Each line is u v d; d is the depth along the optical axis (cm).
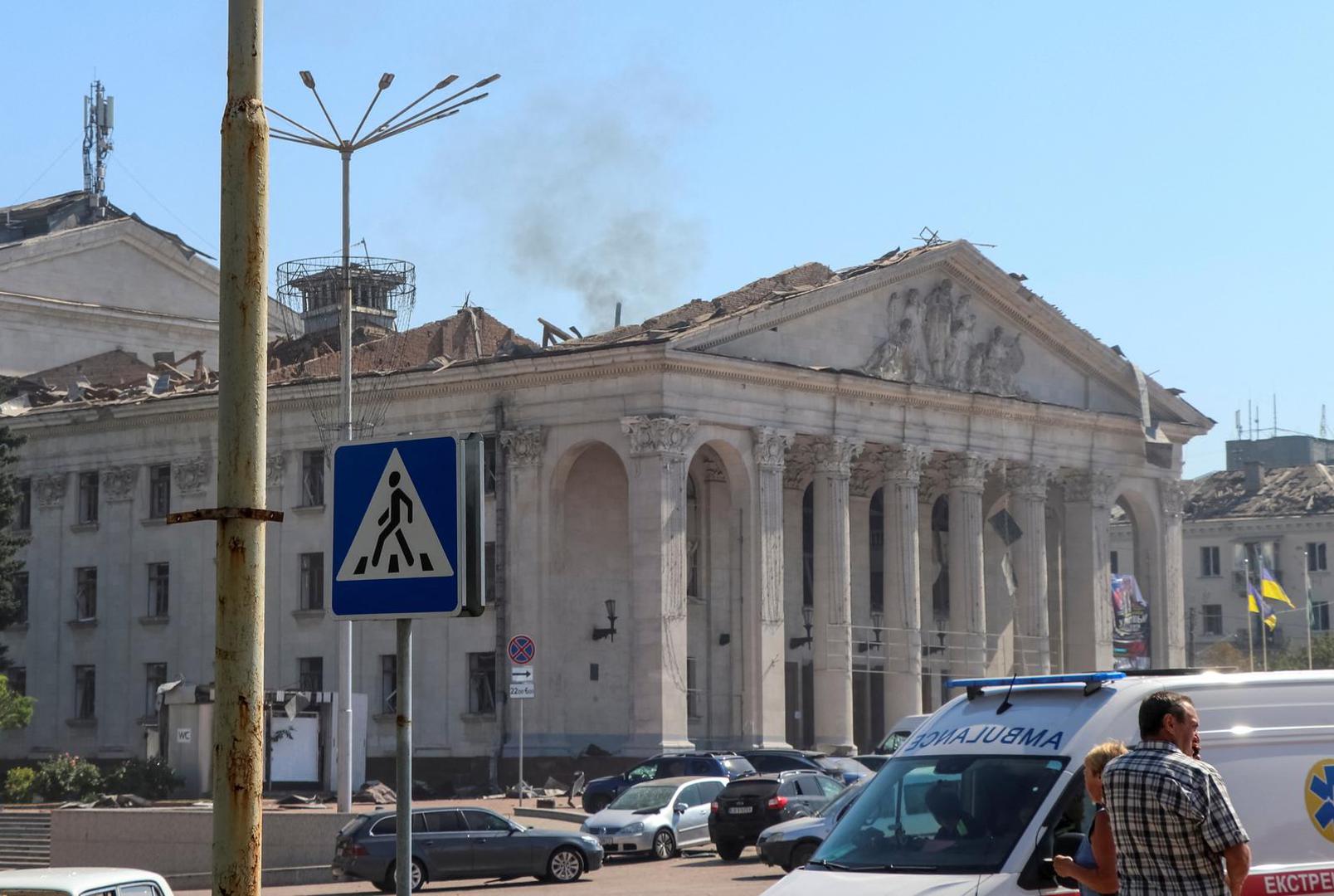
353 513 1234
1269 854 1510
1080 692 1538
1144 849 1220
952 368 7619
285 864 4253
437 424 7038
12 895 1902
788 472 7575
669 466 6544
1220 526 12250
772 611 6850
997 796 1489
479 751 6838
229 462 998
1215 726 1527
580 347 6700
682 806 4647
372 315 8519
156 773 6094
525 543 6775
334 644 7200
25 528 8244
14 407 8394
